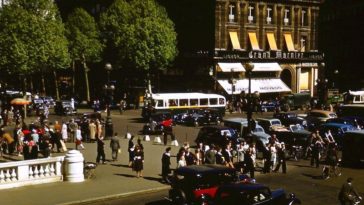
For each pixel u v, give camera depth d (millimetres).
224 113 63000
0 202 22016
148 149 38531
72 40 76375
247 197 18188
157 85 82625
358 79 101188
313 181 29125
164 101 57781
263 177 30219
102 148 32156
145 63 70562
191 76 78375
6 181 24875
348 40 104125
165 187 25844
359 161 34125
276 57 80000
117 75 83125
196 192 20547
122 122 55812
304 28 84188
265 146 34188
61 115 61219
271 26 80312
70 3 110062
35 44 61625
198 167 21656
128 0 81000
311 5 84688
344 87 103750
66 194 23719
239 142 35406
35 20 61500
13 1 62938
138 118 59875
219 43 75188
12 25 60812
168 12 83125
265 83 78188
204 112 55500
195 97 60344
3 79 72250
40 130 36844
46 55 62469
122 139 43594
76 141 37688
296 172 32031
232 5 76500
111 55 75938
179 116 56062
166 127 41406
